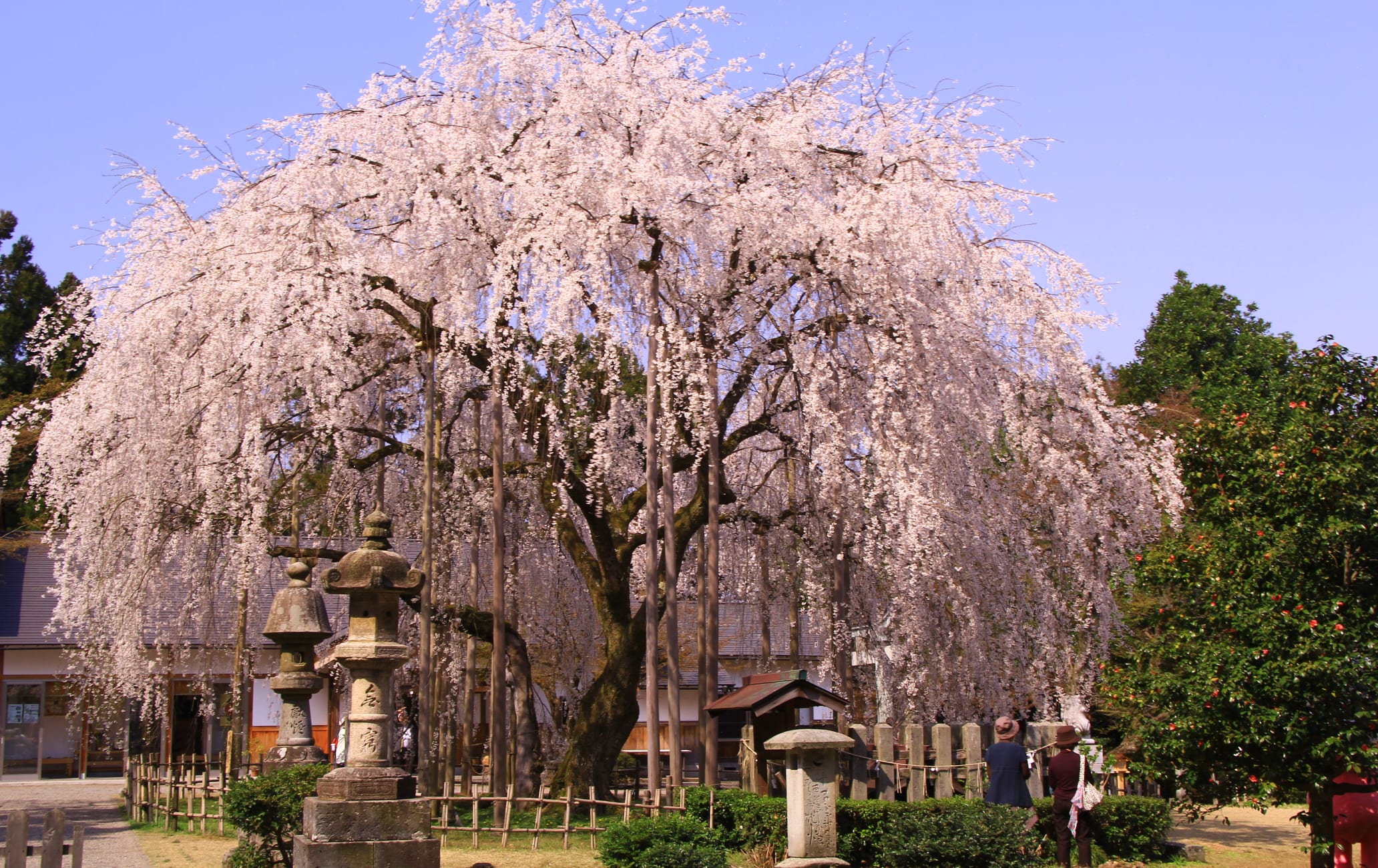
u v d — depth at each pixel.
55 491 11.18
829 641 12.70
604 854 8.78
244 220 11.02
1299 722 7.66
